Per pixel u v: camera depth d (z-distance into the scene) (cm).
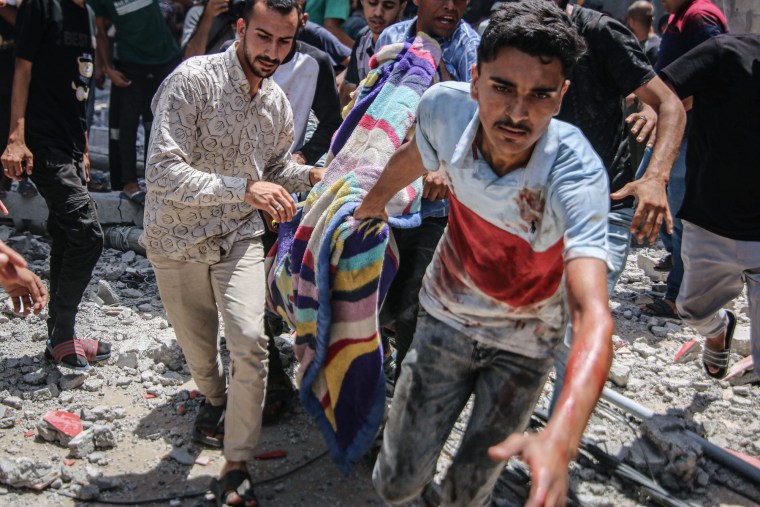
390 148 329
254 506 312
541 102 212
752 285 368
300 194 418
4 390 401
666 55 516
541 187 225
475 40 358
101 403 394
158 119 312
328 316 305
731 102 353
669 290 524
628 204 360
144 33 664
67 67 426
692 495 339
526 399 262
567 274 207
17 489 329
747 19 718
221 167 331
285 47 317
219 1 596
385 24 500
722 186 363
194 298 340
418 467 268
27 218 617
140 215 634
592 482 342
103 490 331
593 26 346
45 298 262
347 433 314
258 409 319
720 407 407
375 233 304
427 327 271
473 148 234
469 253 256
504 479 333
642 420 370
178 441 364
